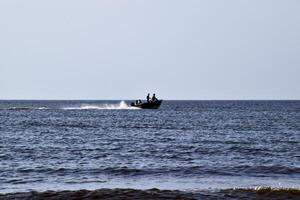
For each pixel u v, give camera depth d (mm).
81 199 76125
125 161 121875
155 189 82375
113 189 81625
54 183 92750
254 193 80625
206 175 101625
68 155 133250
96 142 171000
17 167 109875
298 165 114938
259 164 116188
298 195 79875
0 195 77500
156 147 155000
